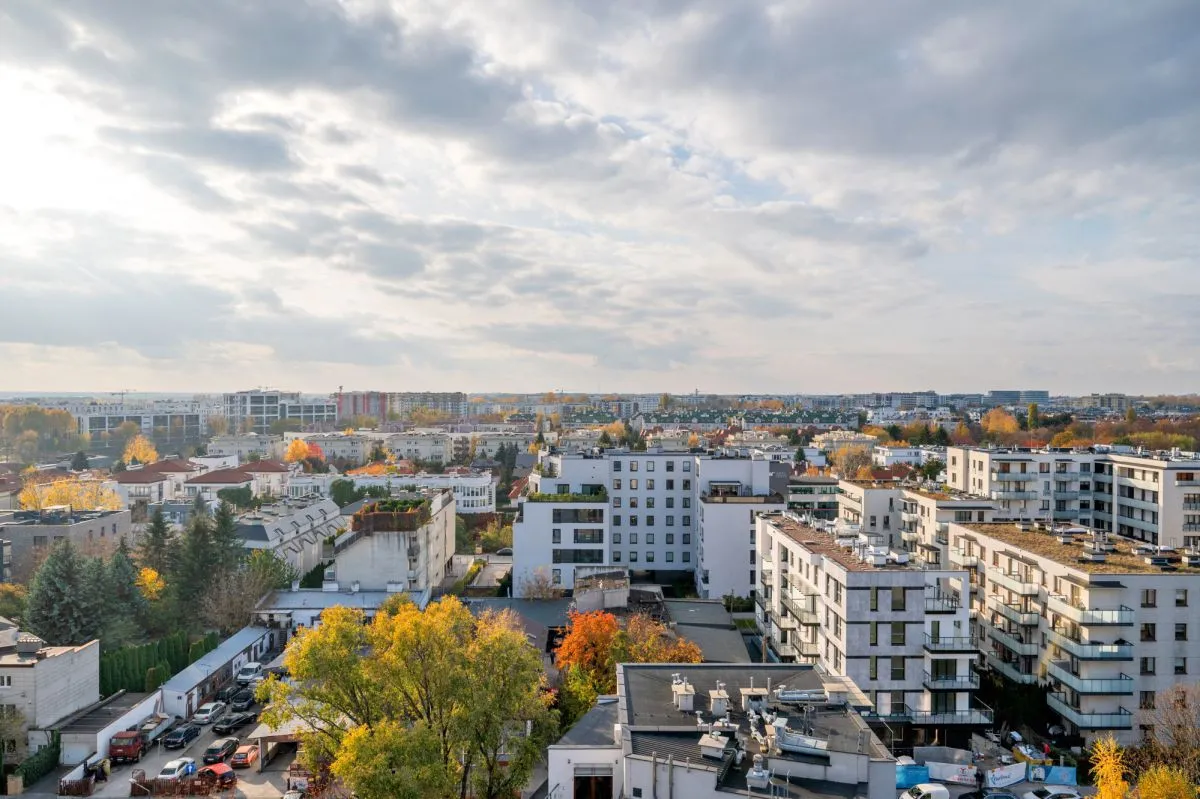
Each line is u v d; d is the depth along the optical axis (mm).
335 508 157375
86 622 86250
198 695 77562
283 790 60750
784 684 45688
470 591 116688
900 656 64438
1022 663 78938
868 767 34438
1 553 111750
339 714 53000
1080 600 72312
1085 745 67688
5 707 65438
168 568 108625
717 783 34125
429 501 114375
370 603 99500
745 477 128500
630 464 133375
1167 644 70812
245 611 96375
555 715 53344
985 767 63469
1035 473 133625
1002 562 86375
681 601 99562
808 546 77500
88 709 70375
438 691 49094
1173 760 59188
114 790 61125
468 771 51250
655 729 39281
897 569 65125
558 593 111625
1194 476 117562
